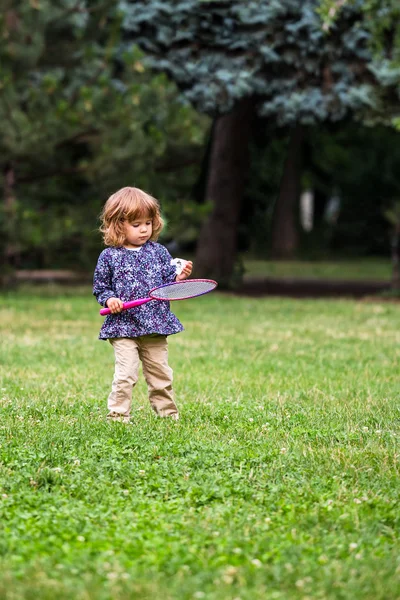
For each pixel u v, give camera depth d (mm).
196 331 12414
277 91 16703
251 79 16297
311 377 8531
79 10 17484
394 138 41625
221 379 8352
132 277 6215
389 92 16594
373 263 37188
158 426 5945
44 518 4062
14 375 8352
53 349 10320
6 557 3617
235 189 19719
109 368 8945
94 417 6277
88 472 4809
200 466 4965
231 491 4527
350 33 16234
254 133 21297
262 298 18359
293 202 38719
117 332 6148
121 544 3742
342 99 16484
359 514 4195
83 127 16688
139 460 5102
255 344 11109
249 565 3529
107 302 6062
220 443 5469
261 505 4348
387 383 8250
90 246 17250
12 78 17359
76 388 7637
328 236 42219
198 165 18547
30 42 17359
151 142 16672
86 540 3816
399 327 13258
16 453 5156
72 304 15898
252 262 36500
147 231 6250
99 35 17750
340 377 8609
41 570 3453
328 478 4805
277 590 3350
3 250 17047
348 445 5562
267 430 5973
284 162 38500
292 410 6773
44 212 17344
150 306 6176
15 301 16250
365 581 3424
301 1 15938
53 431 5738
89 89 16719
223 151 19453
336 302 17453
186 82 16859
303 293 20422
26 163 17438
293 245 38781
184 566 3514
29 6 17094
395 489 4625
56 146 17047
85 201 19344
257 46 16156
